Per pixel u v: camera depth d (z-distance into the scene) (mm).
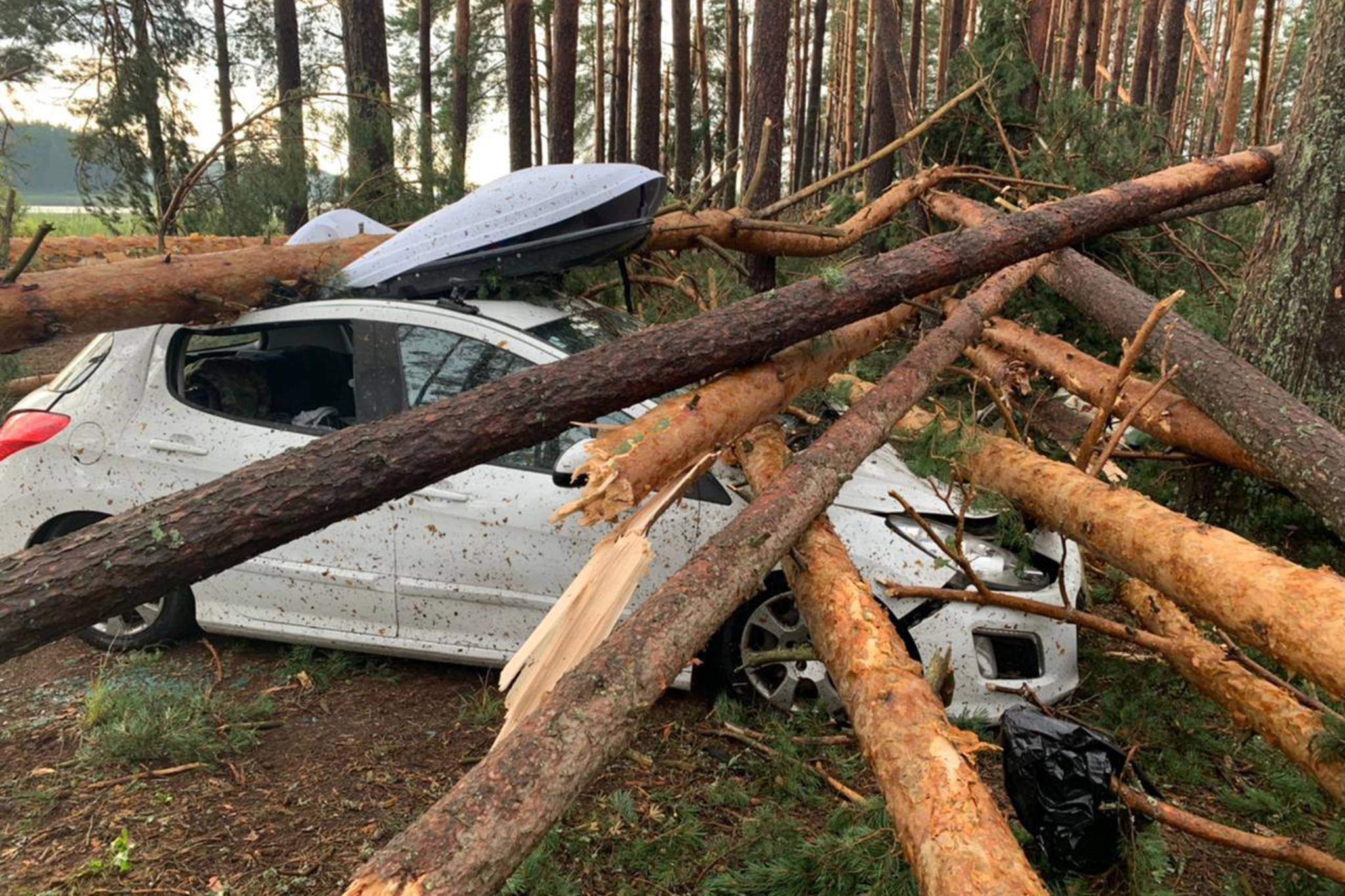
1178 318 4016
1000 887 1607
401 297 3936
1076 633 3582
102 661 3975
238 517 2146
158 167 9266
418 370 3754
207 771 3162
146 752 3193
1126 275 5406
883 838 2422
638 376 2855
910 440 4051
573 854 2760
